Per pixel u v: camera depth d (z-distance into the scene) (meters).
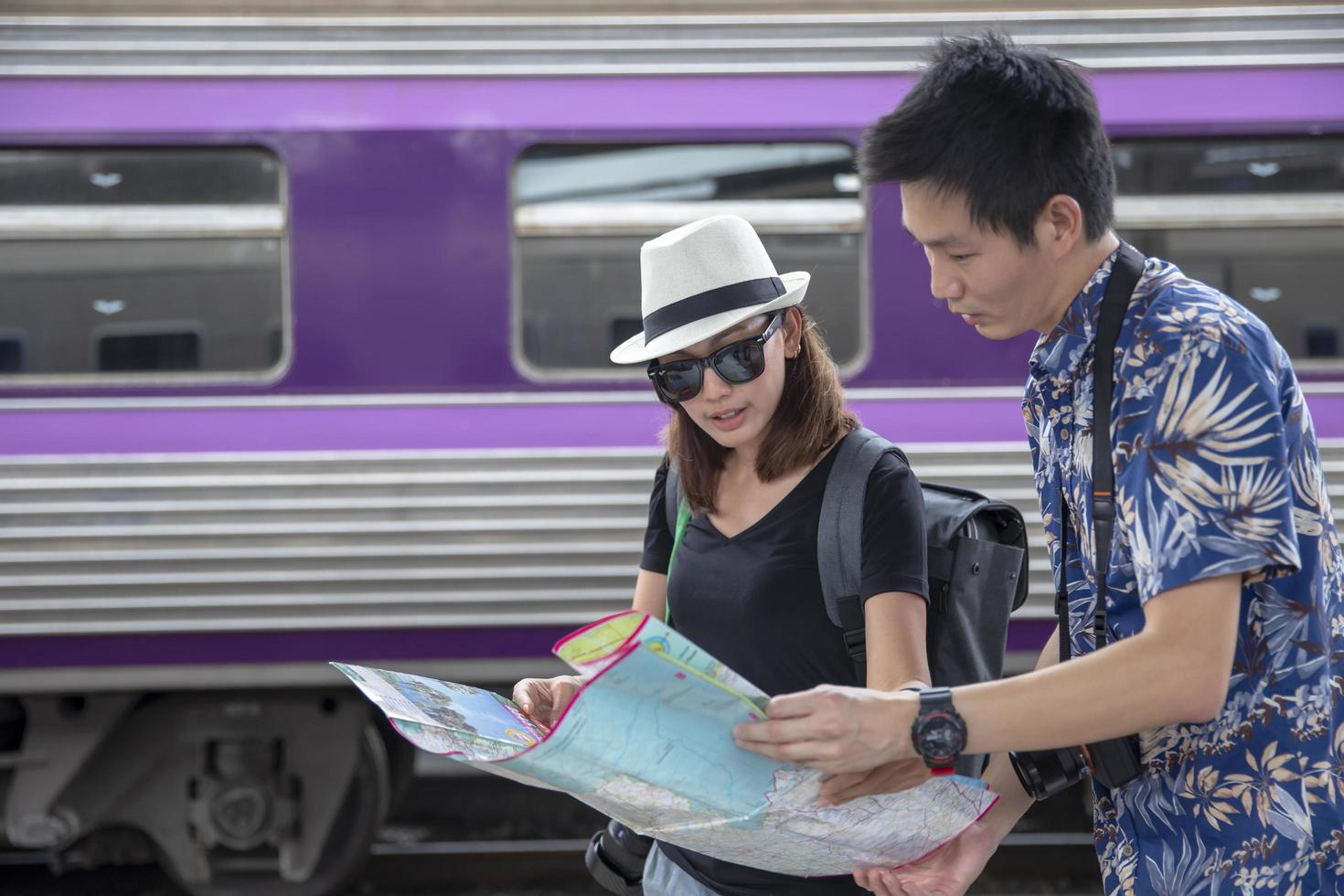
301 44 3.78
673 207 3.84
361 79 3.79
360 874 4.21
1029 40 3.87
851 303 3.86
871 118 3.84
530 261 3.82
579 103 3.81
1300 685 1.27
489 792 5.21
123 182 3.77
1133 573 1.29
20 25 3.73
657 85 3.83
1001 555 1.71
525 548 3.74
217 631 3.68
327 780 3.98
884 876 1.46
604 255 3.84
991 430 3.83
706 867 1.65
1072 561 1.39
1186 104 3.87
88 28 3.75
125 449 3.71
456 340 3.79
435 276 3.78
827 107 3.84
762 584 1.62
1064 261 1.33
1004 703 1.21
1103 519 1.31
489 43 3.81
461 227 3.79
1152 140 3.89
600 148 3.83
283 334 3.78
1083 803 4.89
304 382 3.76
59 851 4.21
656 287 1.64
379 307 3.77
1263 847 1.27
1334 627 1.32
